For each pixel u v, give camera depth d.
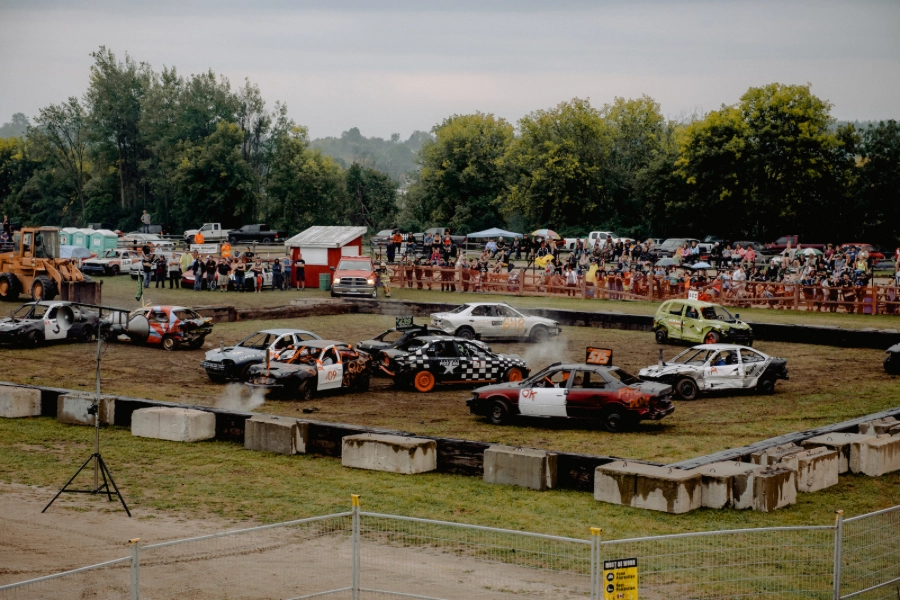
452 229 117.31
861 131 100.88
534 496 18.78
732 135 93.12
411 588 13.55
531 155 115.06
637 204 114.06
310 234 60.06
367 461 20.88
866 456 20.81
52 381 30.36
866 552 15.42
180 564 14.70
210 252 57.22
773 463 19.50
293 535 16.17
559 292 55.06
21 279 47.28
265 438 22.53
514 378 31.25
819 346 39.56
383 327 44.28
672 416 26.48
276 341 30.66
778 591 13.39
